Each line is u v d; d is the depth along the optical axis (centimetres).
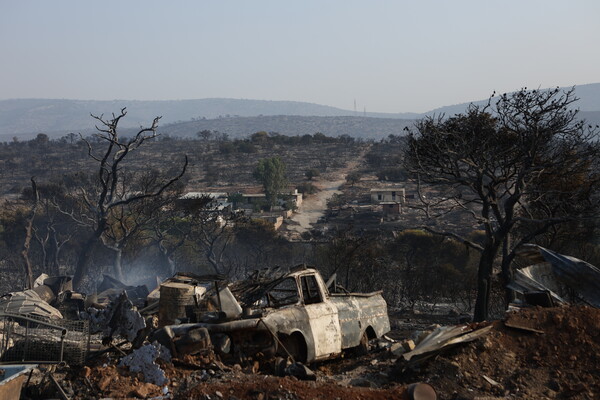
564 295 1850
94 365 973
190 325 1009
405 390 861
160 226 5516
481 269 2764
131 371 931
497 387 932
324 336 1105
